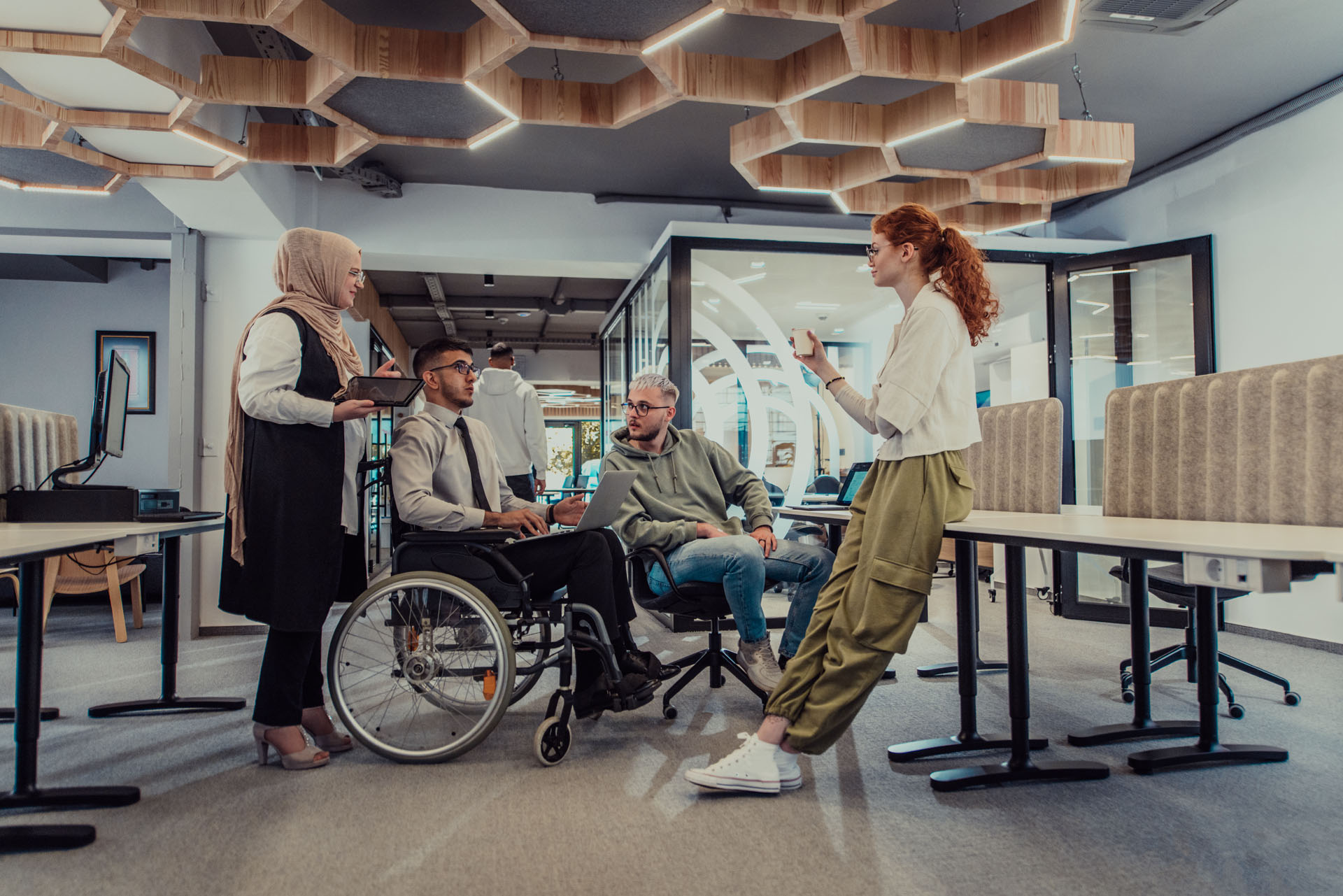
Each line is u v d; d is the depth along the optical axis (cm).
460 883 140
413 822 169
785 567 274
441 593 217
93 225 436
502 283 814
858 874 144
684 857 151
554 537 218
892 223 193
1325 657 359
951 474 175
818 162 396
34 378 666
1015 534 152
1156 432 222
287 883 141
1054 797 183
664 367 501
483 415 509
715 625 288
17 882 142
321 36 252
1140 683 234
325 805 179
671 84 284
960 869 146
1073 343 505
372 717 252
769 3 240
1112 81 385
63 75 265
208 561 429
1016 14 266
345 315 654
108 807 178
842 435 622
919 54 278
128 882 142
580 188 548
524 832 162
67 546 152
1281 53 360
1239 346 444
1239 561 110
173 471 429
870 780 194
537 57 364
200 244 443
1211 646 211
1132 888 138
